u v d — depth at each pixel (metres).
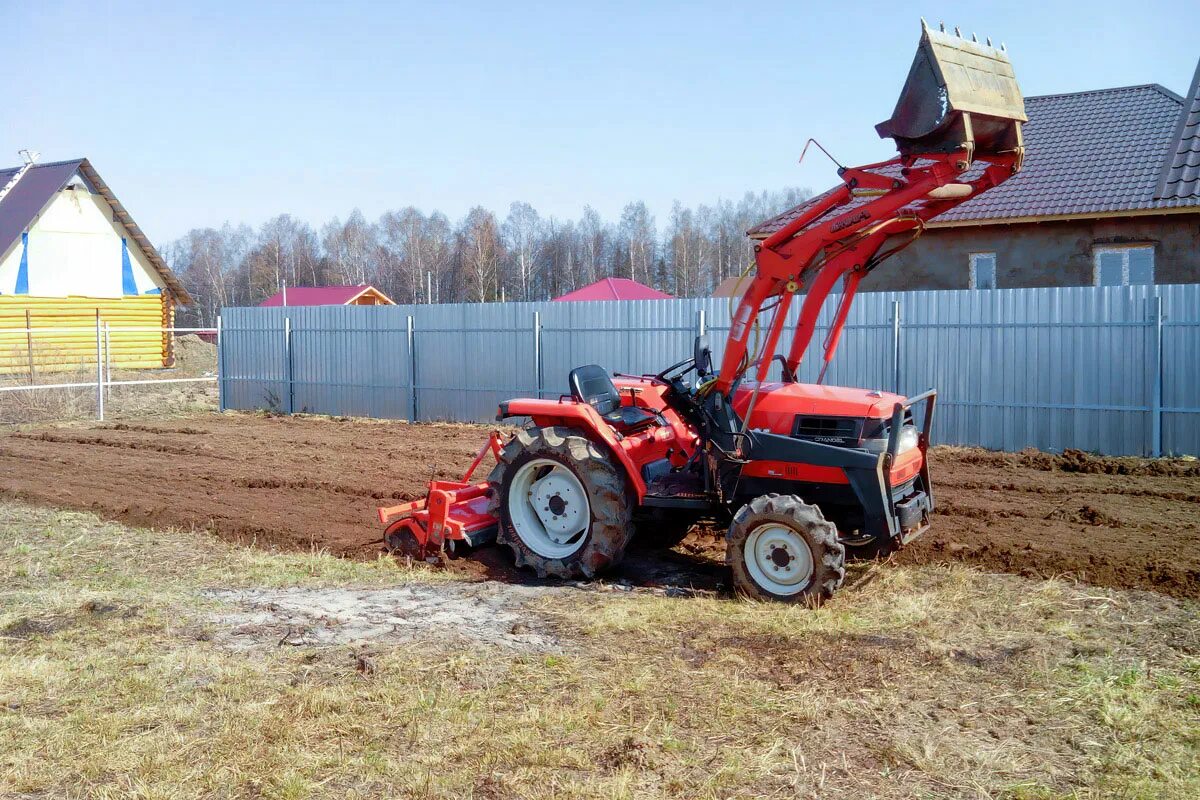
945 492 10.02
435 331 17.73
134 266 29.25
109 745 4.30
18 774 4.05
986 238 17.20
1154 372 11.81
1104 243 16.22
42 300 27.16
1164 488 10.02
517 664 5.23
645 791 3.87
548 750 4.18
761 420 6.59
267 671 5.17
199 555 7.95
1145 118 18.42
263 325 20.20
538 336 16.45
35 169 29.00
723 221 66.75
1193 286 11.63
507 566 7.44
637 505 7.10
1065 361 12.44
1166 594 6.42
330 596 6.73
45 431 16.16
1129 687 4.82
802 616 5.92
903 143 5.88
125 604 6.40
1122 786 3.89
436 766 4.07
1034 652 5.34
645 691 4.84
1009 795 3.84
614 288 37.38
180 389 23.69
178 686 4.98
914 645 5.47
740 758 4.12
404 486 10.80
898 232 6.29
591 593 6.67
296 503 9.97
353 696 4.79
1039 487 10.12
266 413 19.78
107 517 9.48
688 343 14.98
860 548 7.07
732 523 6.43
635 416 7.29
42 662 5.29
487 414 17.23
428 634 5.79
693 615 6.02
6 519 9.25
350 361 18.98
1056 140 18.67
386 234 73.94
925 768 4.05
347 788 3.92
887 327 13.62
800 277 6.38
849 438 6.30
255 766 4.10
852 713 4.58
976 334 13.02
